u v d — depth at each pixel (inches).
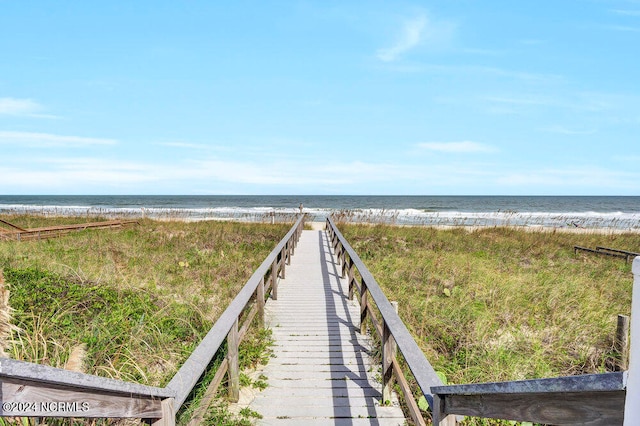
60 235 590.6
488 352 202.2
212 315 235.5
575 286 343.6
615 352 212.7
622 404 40.1
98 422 107.8
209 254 483.5
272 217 917.2
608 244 652.7
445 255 510.9
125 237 594.6
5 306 119.4
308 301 299.7
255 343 204.5
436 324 246.1
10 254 374.0
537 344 217.6
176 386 89.4
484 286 341.7
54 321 178.4
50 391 57.1
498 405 62.5
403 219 1253.7
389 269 411.5
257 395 158.6
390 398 152.9
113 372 146.7
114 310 216.2
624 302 312.5
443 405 81.6
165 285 324.8
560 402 49.2
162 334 190.9
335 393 160.6
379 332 166.2
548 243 650.8
